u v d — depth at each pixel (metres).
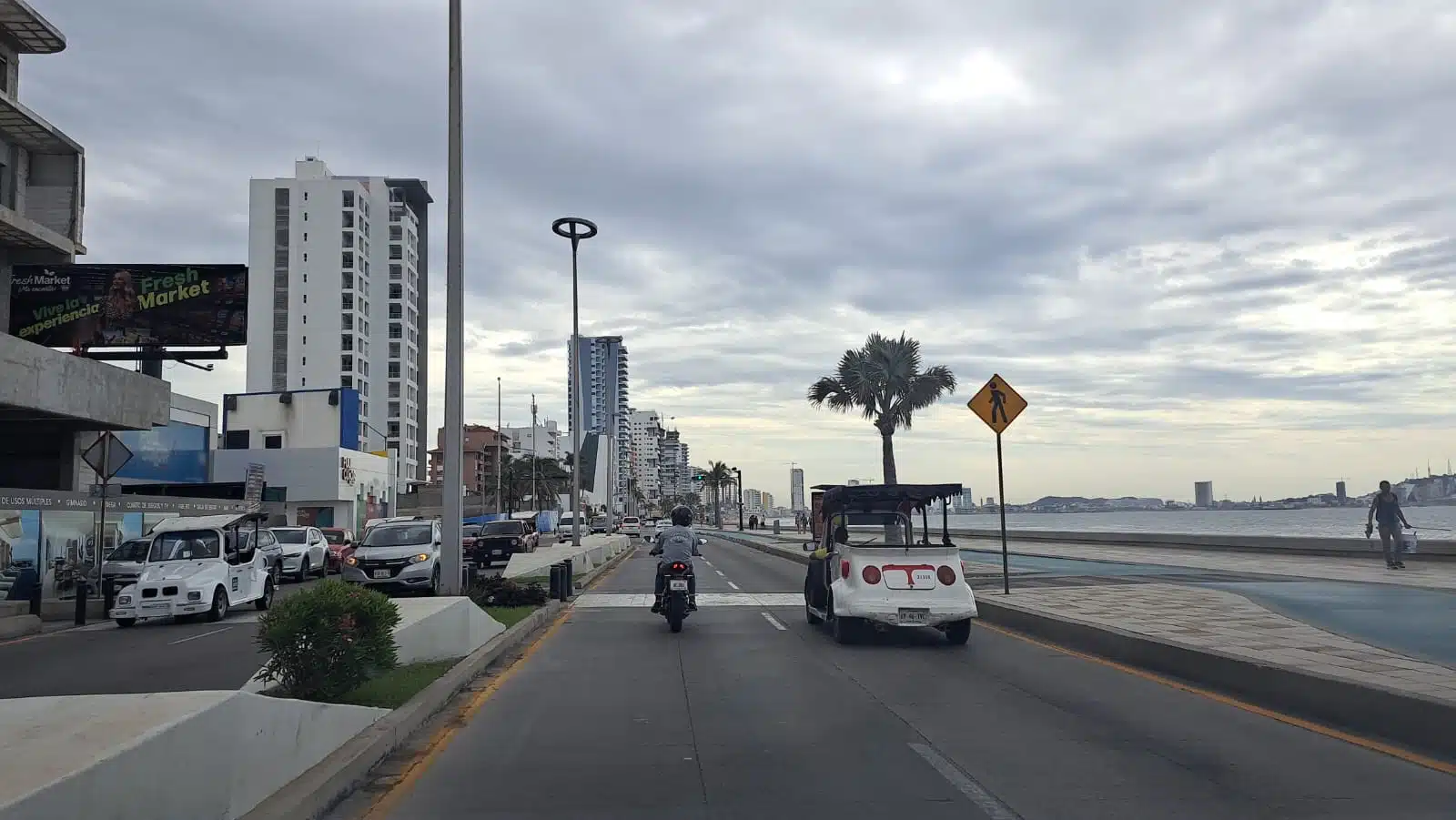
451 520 15.87
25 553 21.58
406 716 8.54
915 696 10.38
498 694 10.59
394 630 10.51
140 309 34.38
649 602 21.25
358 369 109.44
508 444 139.88
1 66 30.30
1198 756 7.70
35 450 30.03
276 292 108.56
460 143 16.95
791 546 47.81
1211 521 131.50
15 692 11.46
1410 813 6.24
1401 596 17.33
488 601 18.64
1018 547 41.66
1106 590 19.61
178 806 4.91
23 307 33.06
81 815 4.16
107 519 24.95
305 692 7.74
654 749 8.15
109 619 21.59
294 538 33.75
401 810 6.45
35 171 32.69
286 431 70.44
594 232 40.75
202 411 60.94
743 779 7.20
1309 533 52.00
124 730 4.83
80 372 26.16
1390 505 23.52
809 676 11.73
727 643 14.69
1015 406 19.50
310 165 113.19
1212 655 10.80
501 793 6.86
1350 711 8.73
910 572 14.13
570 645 14.52
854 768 7.48
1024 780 7.09
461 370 16.31
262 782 5.89
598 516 160.12
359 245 110.81
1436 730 7.82
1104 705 9.77
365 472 68.50
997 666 12.35
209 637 17.03
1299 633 12.71
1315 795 6.64
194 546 20.78
